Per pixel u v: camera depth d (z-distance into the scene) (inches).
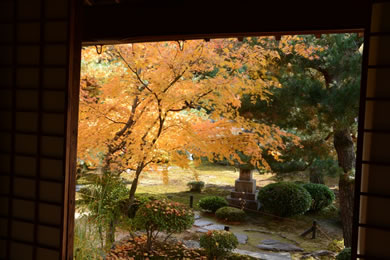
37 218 90.6
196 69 182.5
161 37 96.6
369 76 69.3
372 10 68.4
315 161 216.4
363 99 67.6
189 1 91.9
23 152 92.4
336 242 240.5
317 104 192.7
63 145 87.1
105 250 169.5
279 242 243.1
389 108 68.0
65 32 86.4
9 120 94.0
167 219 190.2
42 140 90.3
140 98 184.5
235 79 173.9
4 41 93.6
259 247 231.9
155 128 193.0
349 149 227.0
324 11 83.4
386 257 67.9
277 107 206.8
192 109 223.5
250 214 312.2
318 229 270.1
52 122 89.0
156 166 195.6
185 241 231.8
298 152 216.4
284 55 203.2
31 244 90.7
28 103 91.6
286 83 202.8
